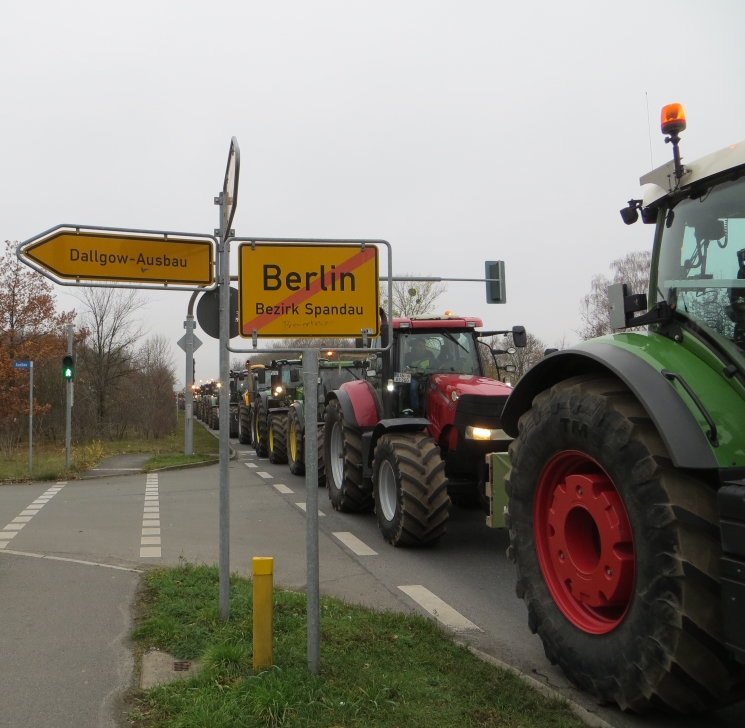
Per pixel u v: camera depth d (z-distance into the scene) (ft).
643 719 11.67
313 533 12.68
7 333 85.87
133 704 12.08
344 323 13.48
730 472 10.01
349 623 15.75
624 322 13.25
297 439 49.62
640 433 10.84
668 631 10.12
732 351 10.82
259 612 12.80
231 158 14.16
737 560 9.61
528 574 13.62
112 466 60.85
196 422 195.42
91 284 14.66
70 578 20.79
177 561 23.61
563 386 13.09
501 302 58.18
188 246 15.38
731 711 12.00
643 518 10.61
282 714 10.99
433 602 19.17
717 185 11.79
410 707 11.45
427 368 30.50
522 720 11.18
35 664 13.96
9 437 81.41
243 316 13.15
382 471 27.20
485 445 26.07
